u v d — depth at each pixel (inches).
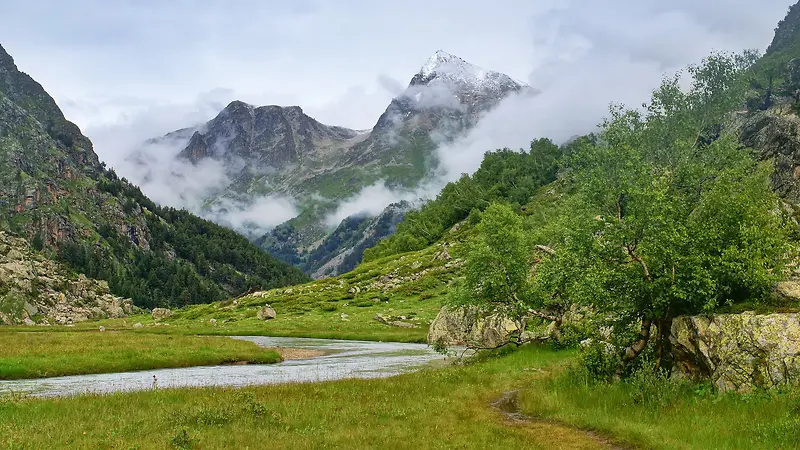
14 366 1549.0
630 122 3570.4
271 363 1940.2
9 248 6865.2
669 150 3321.9
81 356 1761.8
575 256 1140.5
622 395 861.8
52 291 6584.6
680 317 928.3
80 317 6225.4
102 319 6328.7
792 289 879.1
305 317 4084.6
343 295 4771.2
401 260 6127.0
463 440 682.8
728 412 716.0
